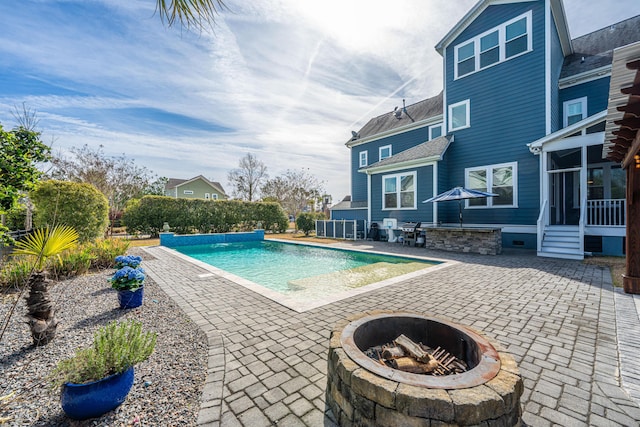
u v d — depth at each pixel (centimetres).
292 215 3253
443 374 203
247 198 3606
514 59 1077
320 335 330
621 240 834
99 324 366
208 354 287
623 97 320
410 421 151
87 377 198
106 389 197
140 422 194
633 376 245
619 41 1109
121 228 2136
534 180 1025
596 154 1032
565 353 285
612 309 409
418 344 247
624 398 216
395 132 1756
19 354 286
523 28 1056
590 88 1044
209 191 3850
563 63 1198
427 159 1205
